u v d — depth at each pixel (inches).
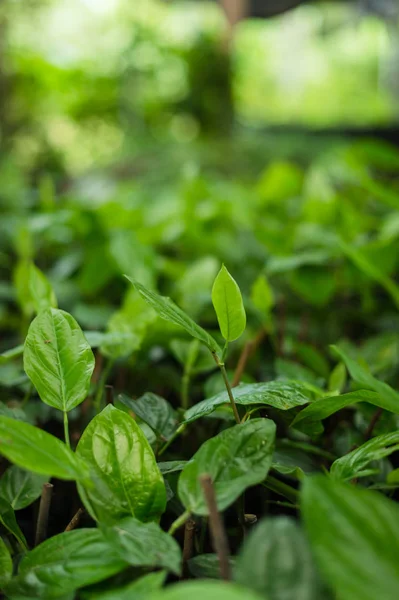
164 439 27.1
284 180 62.8
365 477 27.3
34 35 199.0
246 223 57.2
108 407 23.6
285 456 27.8
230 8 211.5
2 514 24.4
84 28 256.7
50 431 33.7
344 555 18.2
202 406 25.7
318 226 52.1
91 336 30.2
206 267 43.5
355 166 53.9
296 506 24.8
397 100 417.7
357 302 54.1
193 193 62.8
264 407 26.0
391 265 44.5
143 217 59.5
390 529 18.6
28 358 24.9
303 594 18.3
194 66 226.4
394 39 343.9
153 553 20.8
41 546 21.9
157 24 276.7
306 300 47.8
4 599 22.4
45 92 175.9
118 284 52.4
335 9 257.1
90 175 142.3
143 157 150.2
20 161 159.9
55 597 20.8
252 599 17.2
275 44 498.3
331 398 24.8
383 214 66.0
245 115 343.0
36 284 30.7
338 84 498.6
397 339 38.7
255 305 37.7
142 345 35.6
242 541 25.5
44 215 51.5
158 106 228.1
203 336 24.4
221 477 21.8
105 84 214.4
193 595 17.4
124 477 22.8
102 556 21.3
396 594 17.9
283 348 40.4
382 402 24.5
